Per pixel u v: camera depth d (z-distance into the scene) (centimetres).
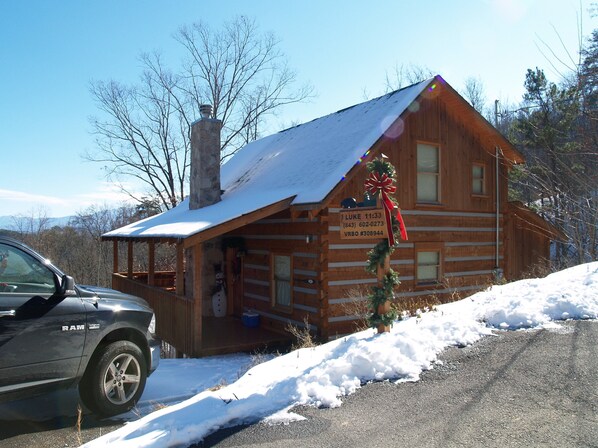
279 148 1703
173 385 716
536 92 1927
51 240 3381
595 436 351
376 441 365
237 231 1484
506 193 1516
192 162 1566
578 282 747
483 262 1442
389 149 1239
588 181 1112
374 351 508
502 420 384
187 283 1491
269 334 1236
